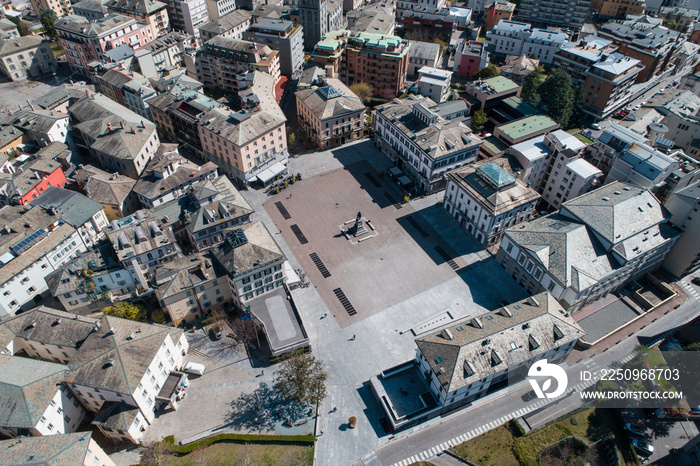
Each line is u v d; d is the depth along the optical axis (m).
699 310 127.75
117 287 119.88
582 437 99.12
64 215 129.00
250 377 107.38
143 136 159.75
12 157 157.75
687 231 128.00
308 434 96.75
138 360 94.06
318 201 158.88
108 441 94.38
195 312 118.06
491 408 103.31
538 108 194.62
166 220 128.75
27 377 90.50
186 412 100.44
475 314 122.38
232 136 151.75
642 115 185.88
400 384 103.62
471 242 144.62
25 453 77.75
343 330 117.81
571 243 120.00
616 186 135.75
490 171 139.00
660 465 96.88
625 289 133.00
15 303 117.56
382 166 176.12
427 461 93.88
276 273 118.69
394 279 131.75
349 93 188.38
